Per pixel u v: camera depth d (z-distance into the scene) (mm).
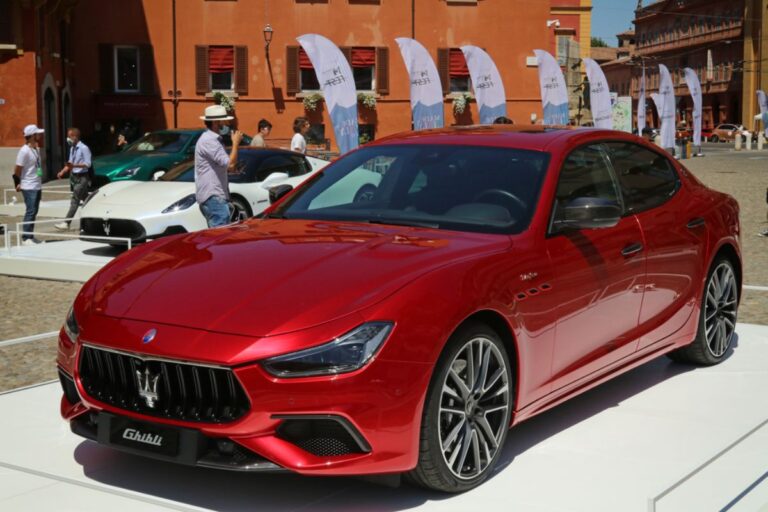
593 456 4457
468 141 5203
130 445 3842
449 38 36938
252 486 4066
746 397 5434
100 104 35281
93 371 3994
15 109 28453
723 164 38906
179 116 35781
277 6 35875
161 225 11227
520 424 4953
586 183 4988
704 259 5770
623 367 5180
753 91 85125
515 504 3879
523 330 4230
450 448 3936
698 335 5914
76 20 35062
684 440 4695
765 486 4027
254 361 3564
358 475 3867
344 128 17078
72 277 10680
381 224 4707
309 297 3773
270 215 5145
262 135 16828
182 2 35469
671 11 104750
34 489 4055
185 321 3781
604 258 4789
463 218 4637
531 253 4379
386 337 3629
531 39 37250
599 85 29422
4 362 6730
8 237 11430
